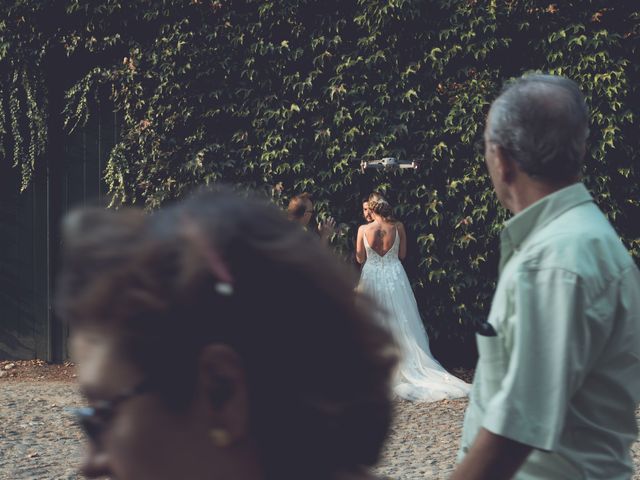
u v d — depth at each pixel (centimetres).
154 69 831
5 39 833
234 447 67
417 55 820
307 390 68
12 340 879
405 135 823
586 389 145
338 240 814
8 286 877
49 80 851
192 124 838
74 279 66
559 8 812
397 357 72
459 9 809
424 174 824
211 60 826
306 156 830
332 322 69
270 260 67
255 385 66
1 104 843
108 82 849
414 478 486
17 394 716
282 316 67
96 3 829
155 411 66
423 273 828
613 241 147
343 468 71
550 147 150
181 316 65
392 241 757
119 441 67
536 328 140
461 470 141
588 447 146
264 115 824
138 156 843
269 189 827
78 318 66
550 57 811
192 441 66
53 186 870
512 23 816
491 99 814
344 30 827
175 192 836
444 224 827
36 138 854
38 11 833
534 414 138
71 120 863
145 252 66
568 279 139
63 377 820
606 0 812
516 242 151
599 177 809
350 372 70
